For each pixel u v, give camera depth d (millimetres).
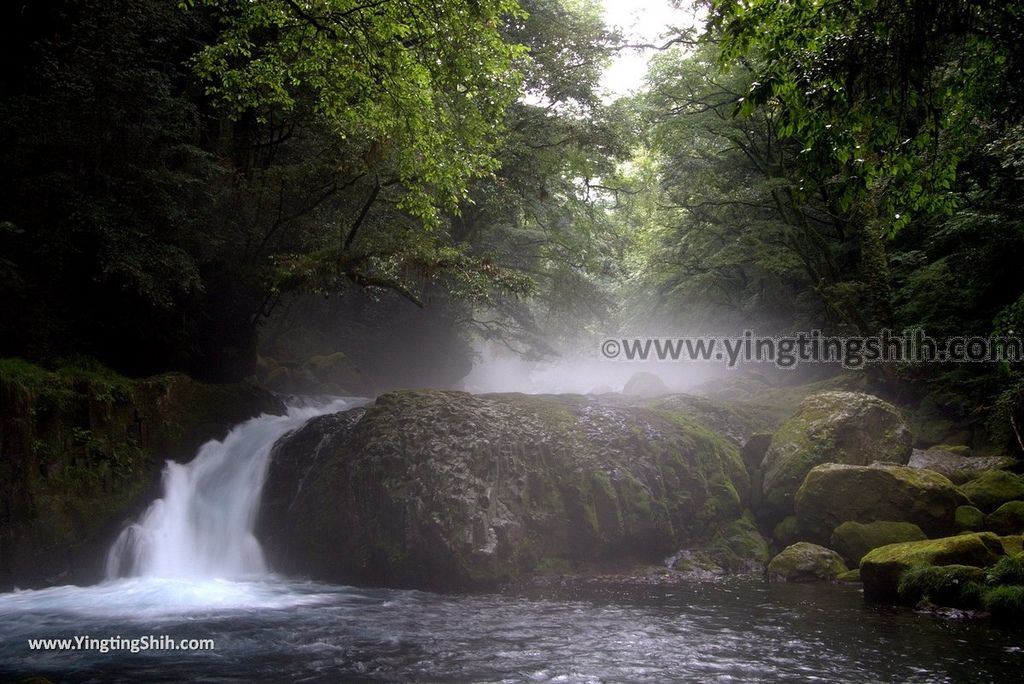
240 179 18375
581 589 12000
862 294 21719
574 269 31719
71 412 13352
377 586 12375
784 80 8102
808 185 8562
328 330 30234
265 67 16047
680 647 8344
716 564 13789
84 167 15203
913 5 7812
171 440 15258
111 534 13250
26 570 11961
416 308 29578
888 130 8398
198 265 17344
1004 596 9336
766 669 7473
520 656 8039
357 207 20250
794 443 15148
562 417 14828
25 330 14648
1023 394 15898
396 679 7285
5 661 7996
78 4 16375
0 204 14852
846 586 11938
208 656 8148
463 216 26891
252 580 12969
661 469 14641
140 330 16812
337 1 14141
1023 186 16281
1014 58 8633
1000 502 13562
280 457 14875
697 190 26859
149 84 15461
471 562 12047
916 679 7086
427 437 13039
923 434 18688
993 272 18141
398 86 14695
